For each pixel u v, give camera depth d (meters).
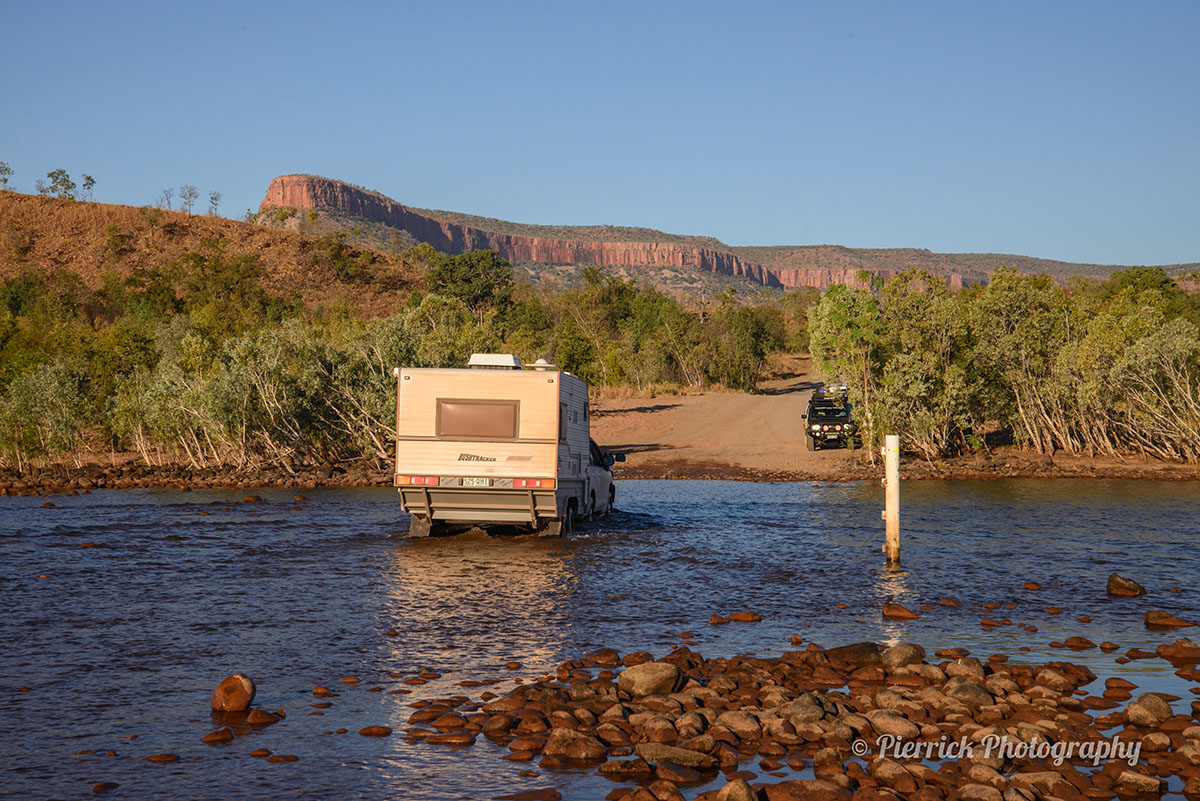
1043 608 11.25
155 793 5.72
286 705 7.51
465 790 5.85
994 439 38.53
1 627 10.10
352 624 10.27
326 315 78.69
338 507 22.20
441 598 11.71
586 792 5.84
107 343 43.75
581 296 101.06
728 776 6.17
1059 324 35.25
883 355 32.62
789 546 16.20
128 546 16.00
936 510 21.09
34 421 32.38
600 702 7.48
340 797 5.71
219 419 31.22
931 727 6.96
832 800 5.68
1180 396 31.50
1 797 5.62
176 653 9.05
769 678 8.17
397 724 7.08
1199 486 26.38
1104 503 22.23
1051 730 6.89
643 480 30.08
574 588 12.41
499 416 16.58
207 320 66.00
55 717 7.19
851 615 10.89
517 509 16.83
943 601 11.52
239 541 16.67
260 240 108.12
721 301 109.06
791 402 57.81
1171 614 10.82
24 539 16.73
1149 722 7.07
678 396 62.62
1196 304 67.06
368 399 32.31
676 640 9.68
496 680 8.20
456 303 43.16
